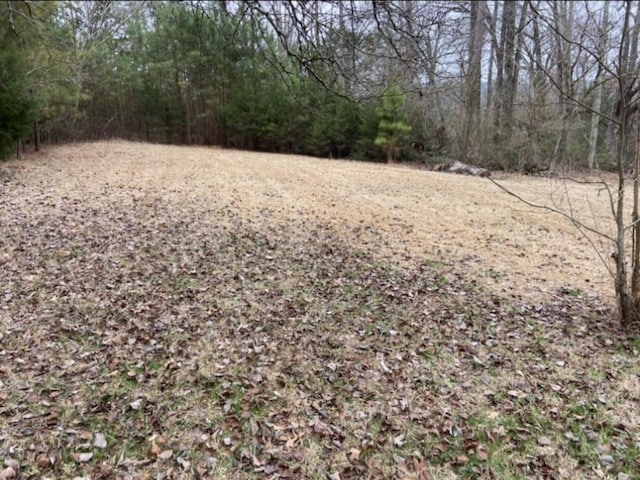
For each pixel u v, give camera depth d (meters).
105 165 12.23
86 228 5.96
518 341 3.49
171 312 3.81
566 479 2.16
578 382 2.95
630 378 2.99
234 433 2.44
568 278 4.92
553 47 6.98
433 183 11.64
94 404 2.61
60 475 2.12
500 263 5.43
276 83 18.23
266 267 4.98
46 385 2.76
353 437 2.44
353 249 5.82
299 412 2.63
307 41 3.21
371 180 11.84
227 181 10.58
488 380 2.97
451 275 4.96
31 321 3.52
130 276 4.50
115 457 2.24
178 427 2.47
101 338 3.35
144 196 8.25
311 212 7.82
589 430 2.49
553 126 13.40
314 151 19.56
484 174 13.73
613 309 4.04
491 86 16.06
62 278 4.34
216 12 3.91
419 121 17.08
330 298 4.25
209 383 2.87
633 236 3.58
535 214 8.11
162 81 21.25
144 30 19.09
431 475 2.19
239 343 3.38
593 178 12.73
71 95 13.62
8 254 4.81
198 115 21.73
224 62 18.48
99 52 16.17
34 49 9.99
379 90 4.15
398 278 4.83
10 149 10.42
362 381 2.95
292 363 3.14
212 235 6.04
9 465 2.15
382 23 3.13
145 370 2.98
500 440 2.42
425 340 3.50
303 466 2.23
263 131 20.53
